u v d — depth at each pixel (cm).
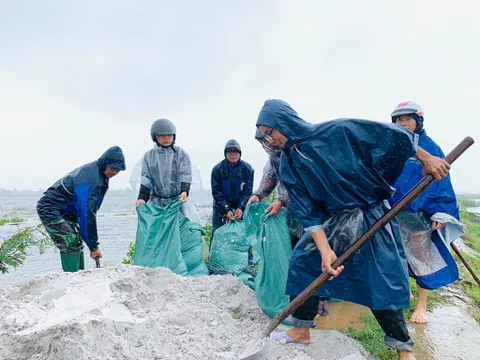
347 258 313
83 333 292
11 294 414
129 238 1391
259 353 331
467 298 538
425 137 443
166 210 580
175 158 615
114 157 552
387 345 342
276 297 406
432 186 425
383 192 330
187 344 328
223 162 680
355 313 457
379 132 313
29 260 1002
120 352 299
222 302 426
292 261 353
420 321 442
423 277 432
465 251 909
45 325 327
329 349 353
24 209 2889
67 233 560
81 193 543
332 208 325
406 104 441
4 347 301
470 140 324
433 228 426
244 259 589
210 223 899
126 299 394
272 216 430
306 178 322
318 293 333
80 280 424
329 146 315
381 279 317
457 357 364
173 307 403
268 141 365
